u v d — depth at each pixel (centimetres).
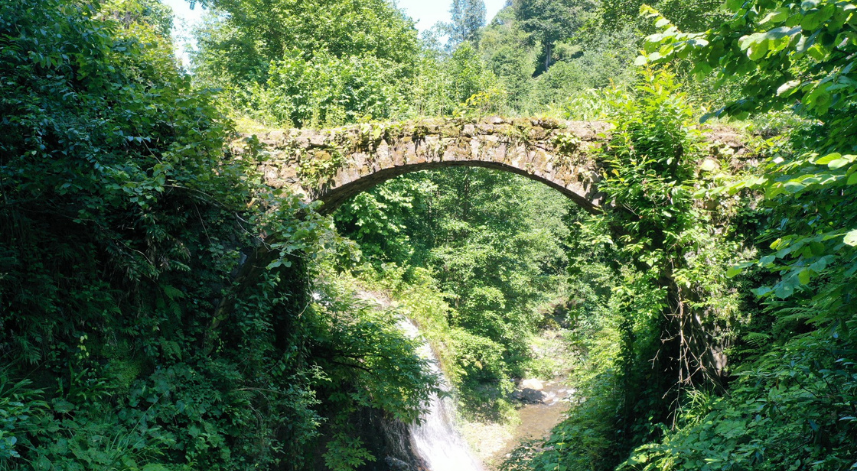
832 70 258
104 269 530
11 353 435
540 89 2764
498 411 1449
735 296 604
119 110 491
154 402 533
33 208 473
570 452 761
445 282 1573
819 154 285
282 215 543
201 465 561
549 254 1962
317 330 834
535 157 669
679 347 672
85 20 463
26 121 407
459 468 1156
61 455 424
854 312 259
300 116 1214
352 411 898
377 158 691
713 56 281
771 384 423
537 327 1948
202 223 611
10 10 414
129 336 546
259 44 1647
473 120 679
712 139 639
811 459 326
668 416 661
